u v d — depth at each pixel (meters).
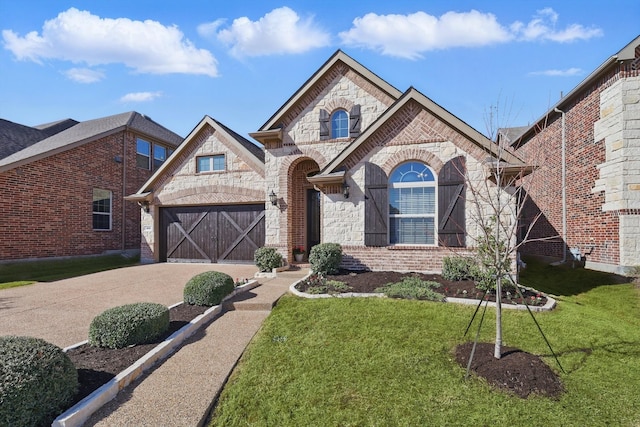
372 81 11.66
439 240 9.28
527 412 3.54
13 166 12.66
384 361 4.60
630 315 7.14
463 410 3.59
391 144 9.80
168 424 3.33
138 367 4.29
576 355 4.81
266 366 4.57
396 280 8.52
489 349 4.80
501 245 5.02
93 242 16.19
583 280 9.77
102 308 7.46
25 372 3.13
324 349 4.99
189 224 15.08
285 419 3.51
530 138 15.43
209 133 14.76
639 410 3.62
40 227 13.72
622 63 9.85
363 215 9.97
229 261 14.45
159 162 21.00
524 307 6.59
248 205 14.29
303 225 13.37
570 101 12.29
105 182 16.97
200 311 6.64
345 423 3.42
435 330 5.55
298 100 12.28
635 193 9.68
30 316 6.89
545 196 14.03
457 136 9.25
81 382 3.86
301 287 8.25
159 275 11.69
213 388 4.02
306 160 13.05
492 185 8.87
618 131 9.95
